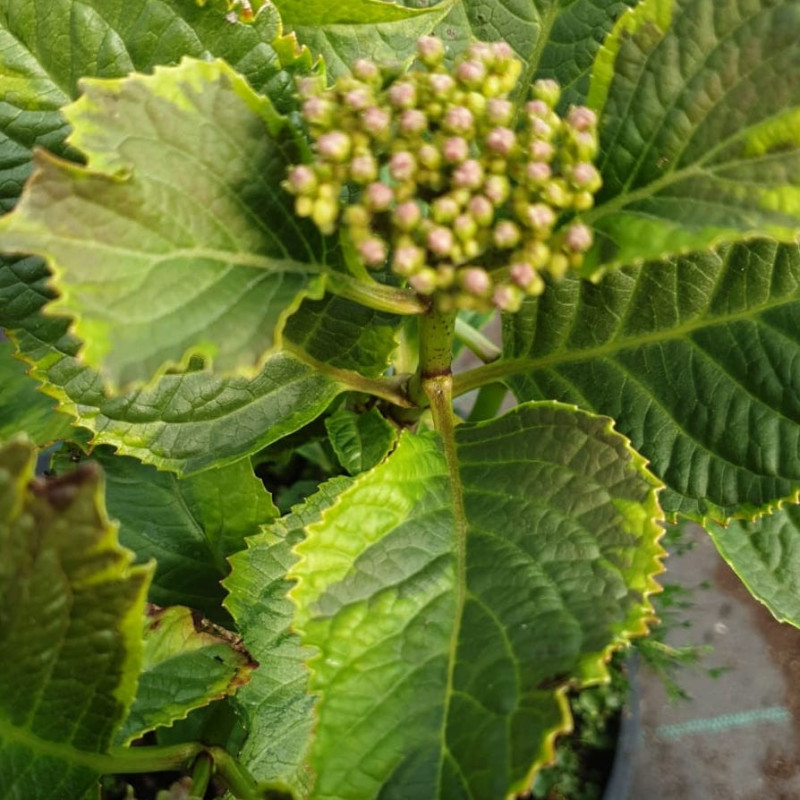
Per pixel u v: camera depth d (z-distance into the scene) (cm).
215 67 18
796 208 16
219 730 23
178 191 17
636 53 18
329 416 29
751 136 17
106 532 16
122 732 23
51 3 20
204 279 17
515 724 16
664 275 23
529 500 19
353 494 19
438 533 19
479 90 18
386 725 17
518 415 20
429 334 21
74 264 16
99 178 16
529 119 18
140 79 17
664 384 23
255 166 18
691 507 23
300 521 26
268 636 25
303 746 25
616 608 17
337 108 18
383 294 20
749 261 22
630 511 19
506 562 19
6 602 17
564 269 18
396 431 27
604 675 16
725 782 45
